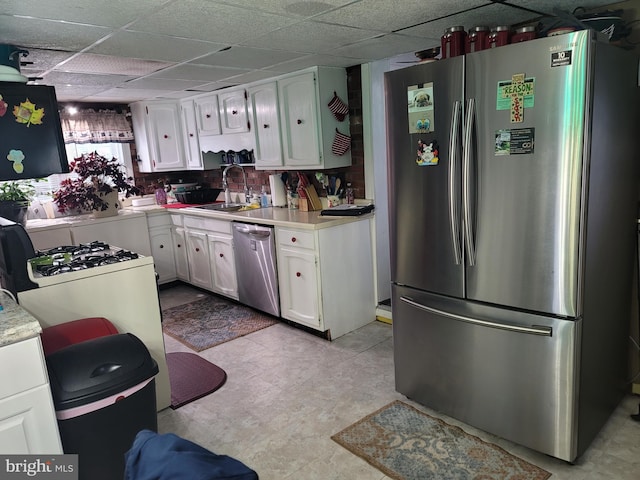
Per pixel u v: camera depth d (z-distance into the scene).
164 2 1.89
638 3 2.20
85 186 4.34
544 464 2.04
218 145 4.56
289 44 2.74
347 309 3.58
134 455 0.88
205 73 3.50
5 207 3.79
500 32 2.04
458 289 2.19
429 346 2.40
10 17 1.96
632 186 2.18
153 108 4.88
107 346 1.88
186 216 4.72
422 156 2.22
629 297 2.35
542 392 1.99
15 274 2.09
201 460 0.81
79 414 1.72
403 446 2.22
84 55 2.71
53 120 2.36
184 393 2.80
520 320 2.00
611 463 2.02
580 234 1.79
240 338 3.61
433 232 2.25
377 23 2.40
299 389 2.79
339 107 3.61
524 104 1.83
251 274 3.97
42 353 1.62
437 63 2.07
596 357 2.05
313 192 4.02
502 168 1.93
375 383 2.82
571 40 1.68
